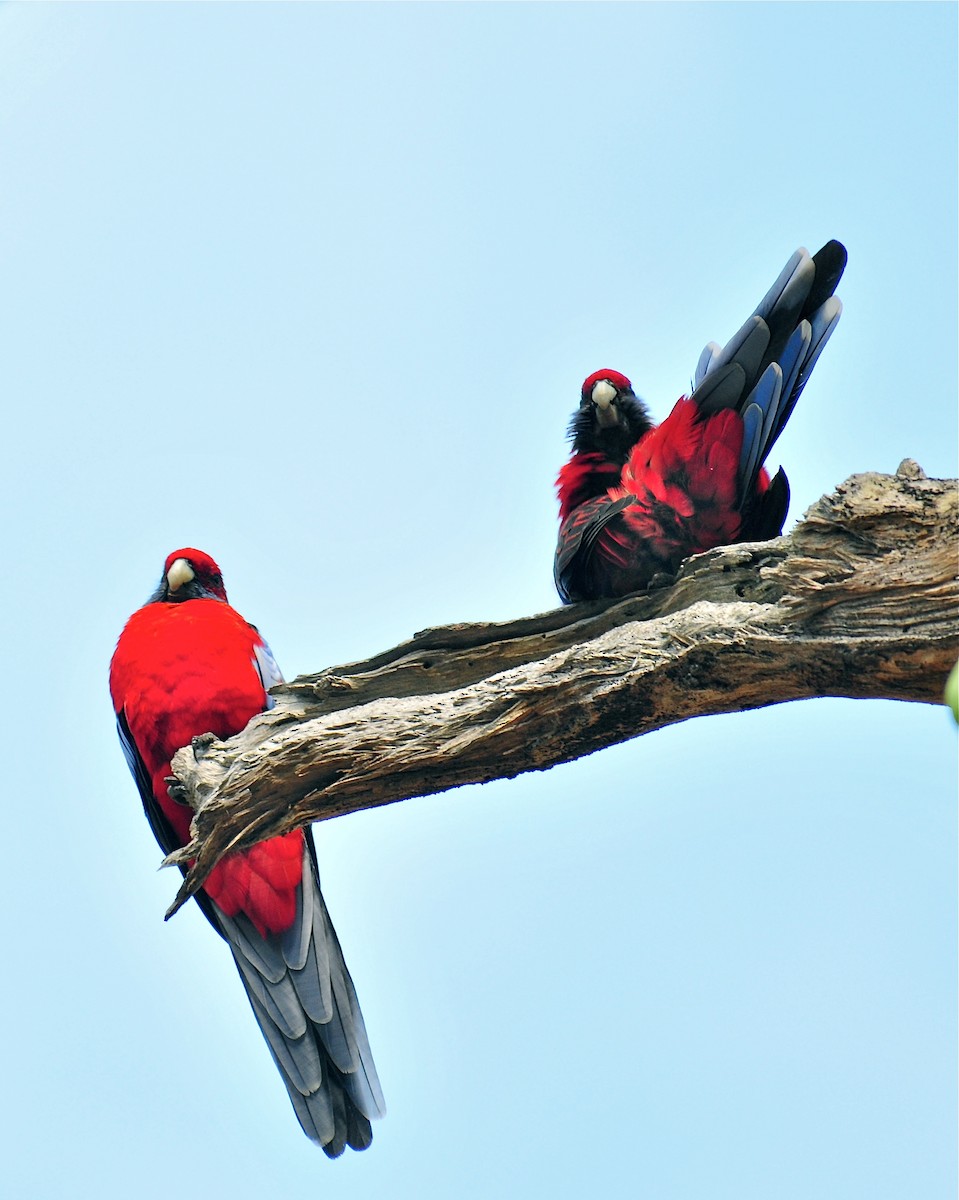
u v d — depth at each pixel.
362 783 10.27
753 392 10.41
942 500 8.59
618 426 12.30
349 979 12.41
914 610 8.66
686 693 9.51
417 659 10.64
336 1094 12.03
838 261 10.59
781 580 9.01
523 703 9.77
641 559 10.70
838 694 9.20
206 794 10.70
